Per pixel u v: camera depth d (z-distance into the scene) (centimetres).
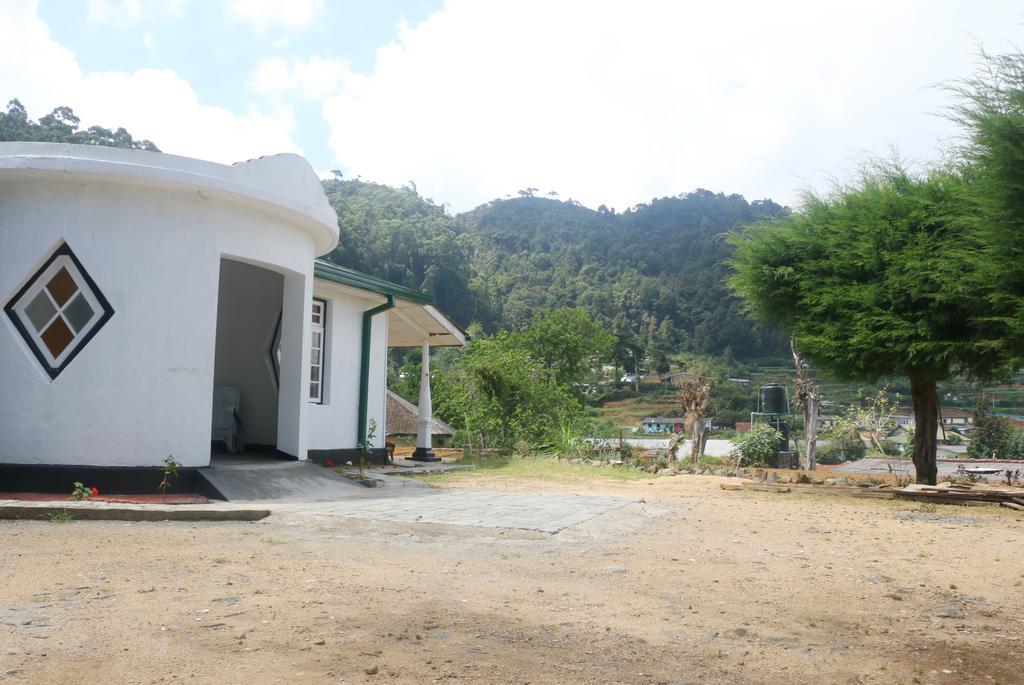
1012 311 1184
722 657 362
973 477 1714
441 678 313
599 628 399
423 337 1822
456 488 1201
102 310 962
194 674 305
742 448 2192
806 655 371
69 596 427
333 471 1206
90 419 943
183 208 1004
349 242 10188
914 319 1328
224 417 1330
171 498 927
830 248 1448
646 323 12738
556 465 1758
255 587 458
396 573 515
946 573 591
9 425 938
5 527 684
